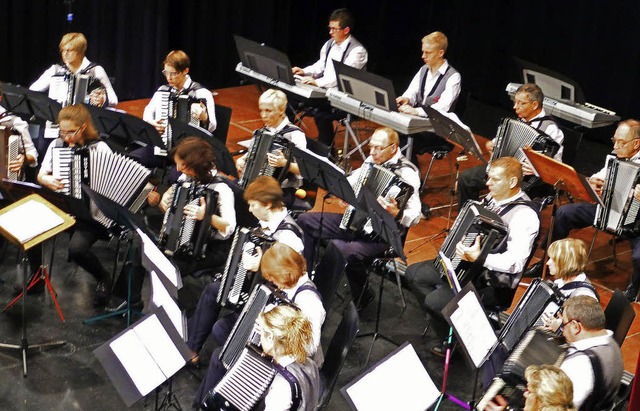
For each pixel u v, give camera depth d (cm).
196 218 827
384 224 799
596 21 1527
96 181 884
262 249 761
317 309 687
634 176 955
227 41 1656
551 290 739
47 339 855
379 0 1816
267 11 1684
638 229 974
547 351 695
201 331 812
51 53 1460
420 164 1352
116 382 663
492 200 852
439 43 1194
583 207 1037
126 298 929
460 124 1049
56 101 1027
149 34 1519
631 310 740
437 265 873
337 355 701
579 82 1573
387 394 627
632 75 1500
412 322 934
